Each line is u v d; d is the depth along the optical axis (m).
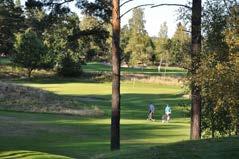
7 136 33.03
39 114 51.16
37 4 25.47
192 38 22.78
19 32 113.88
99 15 25.88
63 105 58.47
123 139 35.72
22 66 115.81
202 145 16.91
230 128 23.25
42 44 117.19
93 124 45.50
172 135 40.25
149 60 178.38
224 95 20.27
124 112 65.12
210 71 20.70
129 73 134.50
